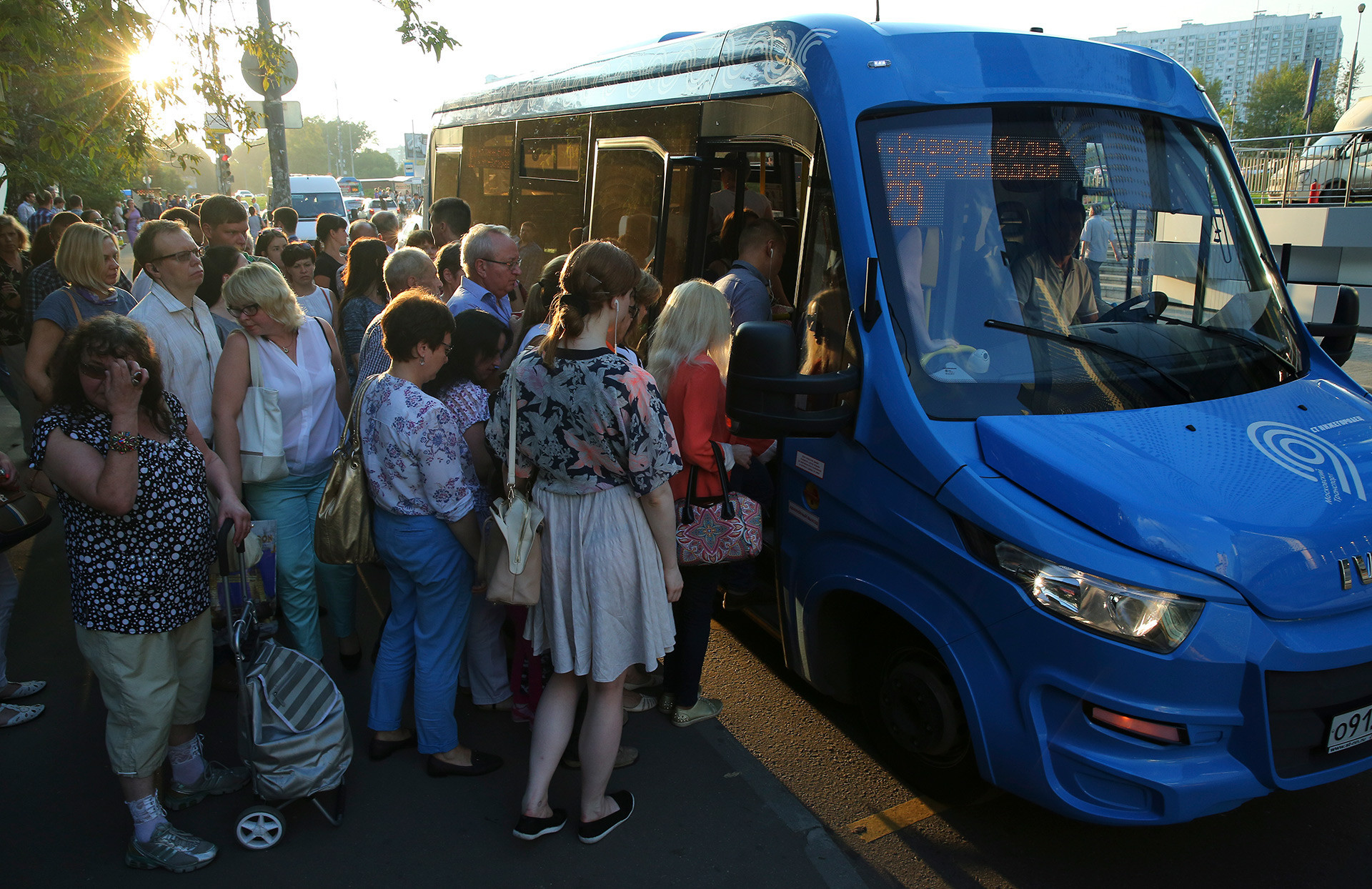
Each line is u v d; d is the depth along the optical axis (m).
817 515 3.54
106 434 2.82
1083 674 2.69
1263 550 2.67
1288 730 2.69
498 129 7.91
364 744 3.86
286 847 3.21
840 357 3.39
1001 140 3.51
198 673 3.29
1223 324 3.62
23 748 3.77
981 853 3.21
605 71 5.98
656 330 3.60
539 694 3.92
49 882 3.02
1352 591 2.74
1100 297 3.50
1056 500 2.82
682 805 3.46
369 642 4.79
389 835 3.28
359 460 3.38
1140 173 3.70
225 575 3.14
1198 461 2.94
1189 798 2.65
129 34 5.62
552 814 3.24
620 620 3.04
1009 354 3.26
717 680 4.38
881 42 3.57
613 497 3.00
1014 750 2.90
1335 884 3.08
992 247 3.40
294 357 3.89
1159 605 2.61
